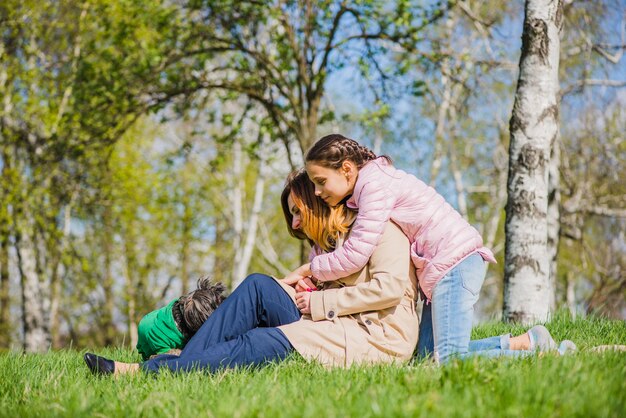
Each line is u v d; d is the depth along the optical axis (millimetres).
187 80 15234
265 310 3951
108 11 16266
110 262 26266
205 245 28625
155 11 14930
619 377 2863
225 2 14844
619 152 20750
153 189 23078
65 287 25531
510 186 7754
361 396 2762
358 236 3799
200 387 3248
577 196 21109
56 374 3975
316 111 15617
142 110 15531
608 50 16734
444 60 15398
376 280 3770
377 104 15289
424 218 3807
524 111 7703
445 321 3719
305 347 3770
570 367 3018
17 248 18984
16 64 18344
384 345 3770
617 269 22453
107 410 2920
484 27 16141
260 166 22984
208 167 24359
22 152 19438
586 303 22922
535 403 2543
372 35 14891
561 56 16844
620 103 20109
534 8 7703
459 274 3740
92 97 15297
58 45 19141
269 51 17141
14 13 17969
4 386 3633
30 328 18953
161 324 4152
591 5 15734
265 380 3219
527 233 7590
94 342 28203
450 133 23984
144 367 3732
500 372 2975
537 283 7539
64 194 17875
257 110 17062
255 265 31234
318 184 3947
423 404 2545
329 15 14414
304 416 2551
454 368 2961
